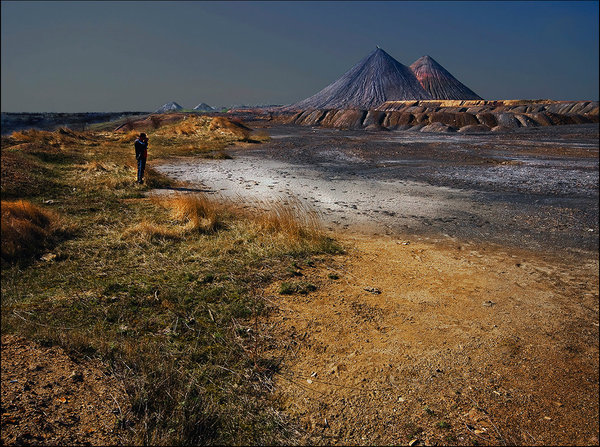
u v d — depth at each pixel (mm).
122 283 6023
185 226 8820
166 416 3363
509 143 36719
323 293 6348
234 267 6922
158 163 21422
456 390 4340
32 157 17125
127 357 4125
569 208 12875
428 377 4512
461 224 11039
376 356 4824
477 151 29828
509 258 8641
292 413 3740
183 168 19953
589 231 10594
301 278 6785
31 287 5789
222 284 6230
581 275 7840
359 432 3600
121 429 3100
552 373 4805
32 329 4488
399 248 8953
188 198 10602
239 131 42969
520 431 3820
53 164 16984
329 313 5723
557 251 9141
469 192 15266
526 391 4426
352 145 33688
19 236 7219
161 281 6191
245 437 3342
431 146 33375
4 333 4406
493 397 4289
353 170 20312
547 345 5406
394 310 6023
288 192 14461
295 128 74875
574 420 4027
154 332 4797
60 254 7090
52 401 3209
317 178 17672
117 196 12227
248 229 9039
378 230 10297
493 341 5402
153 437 3068
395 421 3779
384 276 7293
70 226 8531
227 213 10344
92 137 32969
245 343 4770
